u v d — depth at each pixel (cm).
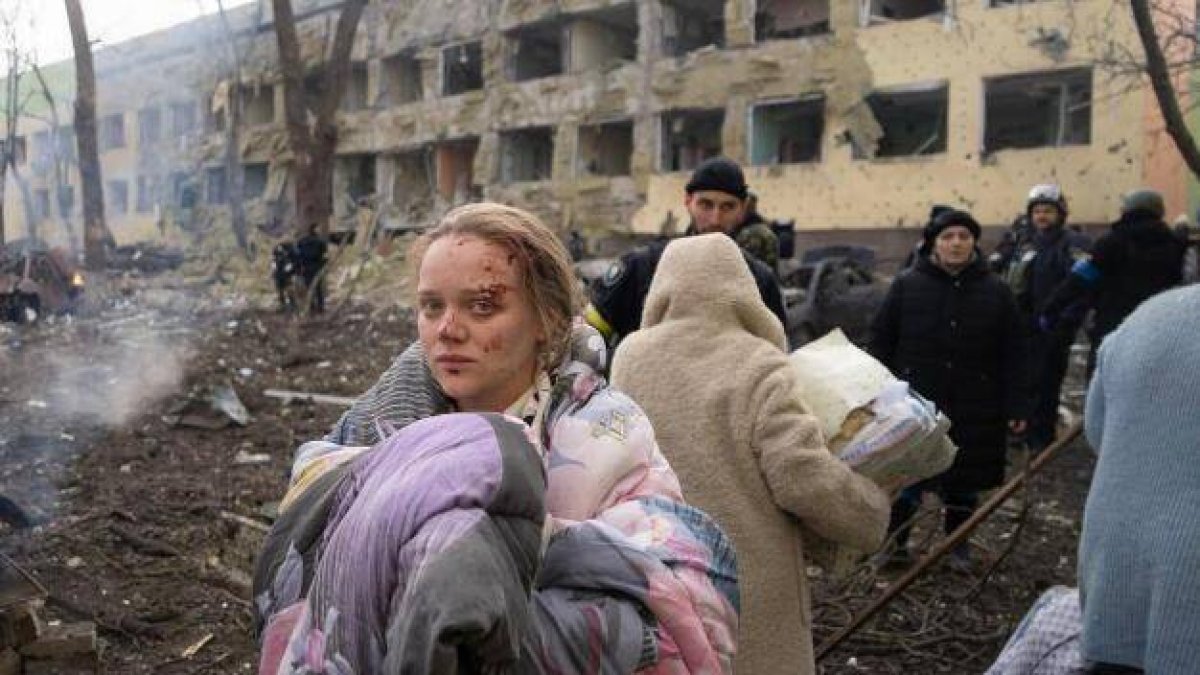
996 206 2233
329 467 138
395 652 104
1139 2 615
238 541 482
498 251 141
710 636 129
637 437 142
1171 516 171
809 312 1055
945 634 389
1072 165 2112
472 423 124
